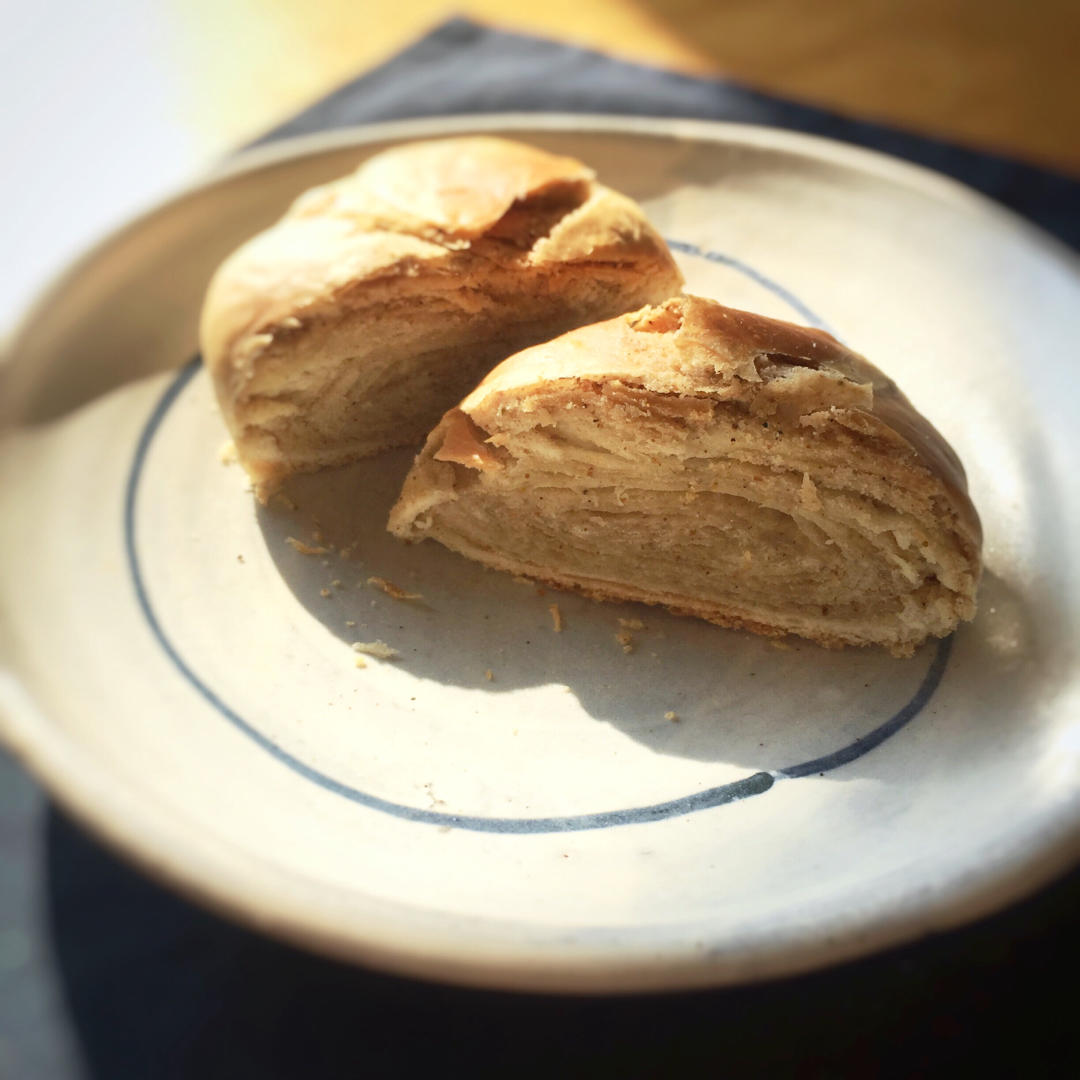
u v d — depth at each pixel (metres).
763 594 0.19
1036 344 0.21
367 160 0.25
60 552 0.19
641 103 0.30
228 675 0.18
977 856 0.14
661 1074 0.15
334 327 0.21
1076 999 0.15
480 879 0.15
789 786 0.17
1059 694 0.17
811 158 0.25
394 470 0.22
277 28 0.35
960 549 0.18
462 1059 0.15
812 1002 0.15
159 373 0.22
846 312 0.23
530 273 0.22
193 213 0.24
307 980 0.16
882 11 0.35
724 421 0.18
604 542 0.20
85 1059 0.15
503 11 0.34
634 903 0.14
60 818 0.18
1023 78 0.32
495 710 0.18
